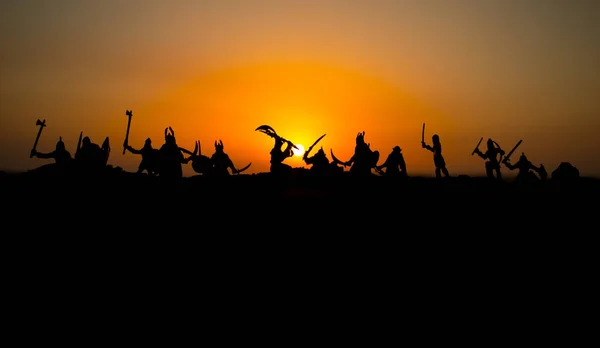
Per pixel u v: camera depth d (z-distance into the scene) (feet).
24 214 65.92
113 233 60.80
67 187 75.97
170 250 55.93
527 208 76.02
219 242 58.44
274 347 36.01
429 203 77.71
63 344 35.99
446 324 39.60
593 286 46.52
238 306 42.63
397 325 39.50
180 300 43.75
